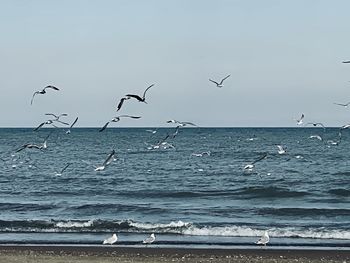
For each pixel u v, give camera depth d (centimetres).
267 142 15125
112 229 3381
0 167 8200
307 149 11844
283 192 5181
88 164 8681
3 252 2766
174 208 4325
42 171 7619
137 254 2736
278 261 2598
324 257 2677
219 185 6012
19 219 3756
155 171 7619
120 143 14912
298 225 3550
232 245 2975
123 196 5225
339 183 6091
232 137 18875
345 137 17388
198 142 15362
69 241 3072
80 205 4441
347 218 3847
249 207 4391
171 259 2620
